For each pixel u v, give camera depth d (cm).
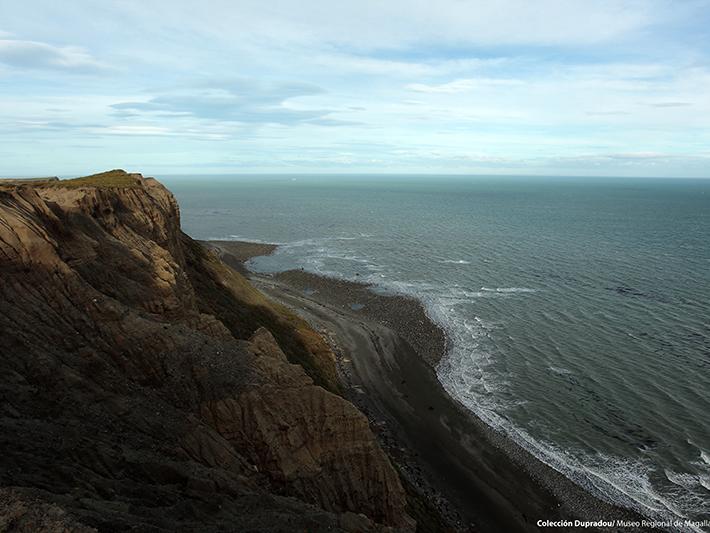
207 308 4228
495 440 4391
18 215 2605
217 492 1900
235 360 2783
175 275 3566
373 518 2697
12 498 1231
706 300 7869
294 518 1834
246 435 2508
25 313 2250
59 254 2755
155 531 1367
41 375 1989
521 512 3612
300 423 2652
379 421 4631
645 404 4819
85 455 1725
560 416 4700
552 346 6228
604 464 4038
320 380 4481
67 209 3288
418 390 5256
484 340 6506
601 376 5400
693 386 5112
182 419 2269
